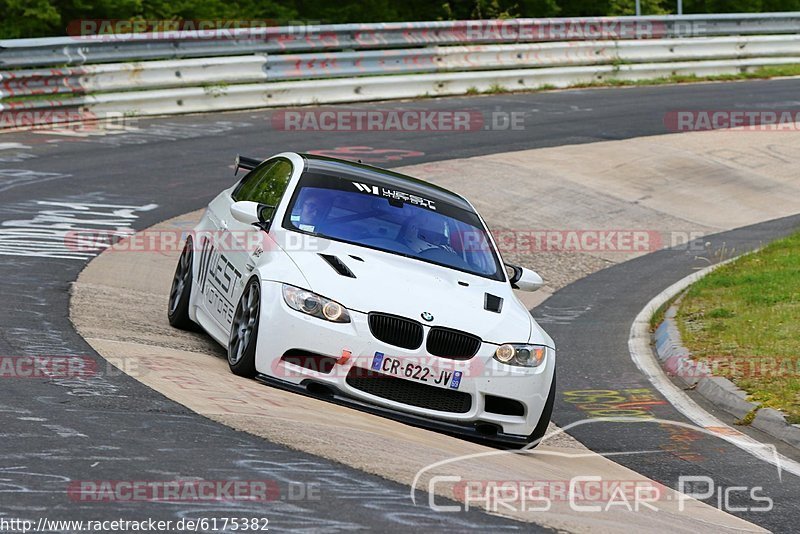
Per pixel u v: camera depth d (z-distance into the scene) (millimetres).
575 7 144375
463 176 66938
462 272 29281
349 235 29234
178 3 114500
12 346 27281
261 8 122500
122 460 18734
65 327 30453
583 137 80125
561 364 38344
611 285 51625
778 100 98875
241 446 20344
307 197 30281
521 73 99688
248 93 83500
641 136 81438
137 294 38188
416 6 138250
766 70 117000
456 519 17703
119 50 76688
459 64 96500
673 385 36250
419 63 93938
